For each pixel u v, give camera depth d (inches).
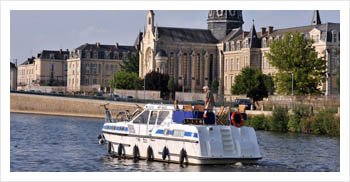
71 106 4480.8
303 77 3417.8
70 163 1457.9
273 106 2844.5
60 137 2249.0
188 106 1400.1
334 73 4279.0
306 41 3533.5
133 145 1470.2
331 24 4421.8
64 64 7613.2
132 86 5689.0
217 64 6304.1
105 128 1574.8
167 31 6333.7
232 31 6353.3
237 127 1349.7
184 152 1327.5
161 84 5644.7
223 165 1334.9
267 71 5226.4
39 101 4785.9
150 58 6358.3
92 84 7071.9
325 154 1710.1
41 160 1514.5
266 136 2297.0
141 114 1472.7
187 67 6299.2
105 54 7140.8
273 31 5374.0
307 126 2461.9
